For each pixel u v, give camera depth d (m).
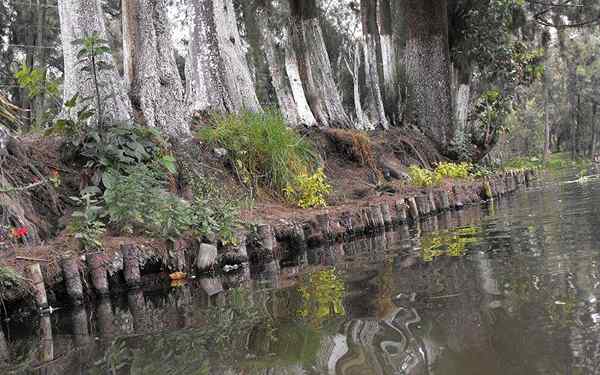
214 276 5.72
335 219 7.88
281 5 14.58
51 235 6.01
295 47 14.55
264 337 3.08
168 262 5.69
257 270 5.80
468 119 19.80
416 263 4.78
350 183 11.57
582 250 4.25
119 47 21.03
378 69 19.08
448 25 19.08
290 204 9.16
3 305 4.39
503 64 18.72
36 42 20.78
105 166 6.89
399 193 10.82
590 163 31.80
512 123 36.91
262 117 10.33
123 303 4.77
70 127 7.18
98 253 5.19
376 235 7.78
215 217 6.58
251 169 9.51
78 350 3.32
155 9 8.91
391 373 2.29
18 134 7.25
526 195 11.98
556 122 52.53
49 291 4.80
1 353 3.46
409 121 18.31
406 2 18.16
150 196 6.13
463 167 15.08
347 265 5.27
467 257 4.69
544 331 2.50
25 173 6.51
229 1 13.66
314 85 14.88
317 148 12.44
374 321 3.08
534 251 4.53
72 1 8.11
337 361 2.52
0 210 5.58
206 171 8.55
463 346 2.48
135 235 5.97
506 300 3.11
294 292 4.27
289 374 2.42
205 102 11.36
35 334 3.89
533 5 20.92
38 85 7.82
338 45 26.42
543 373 2.07
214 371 2.58
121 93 8.09
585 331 2.41
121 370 2.79
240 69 12.57
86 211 5.62
